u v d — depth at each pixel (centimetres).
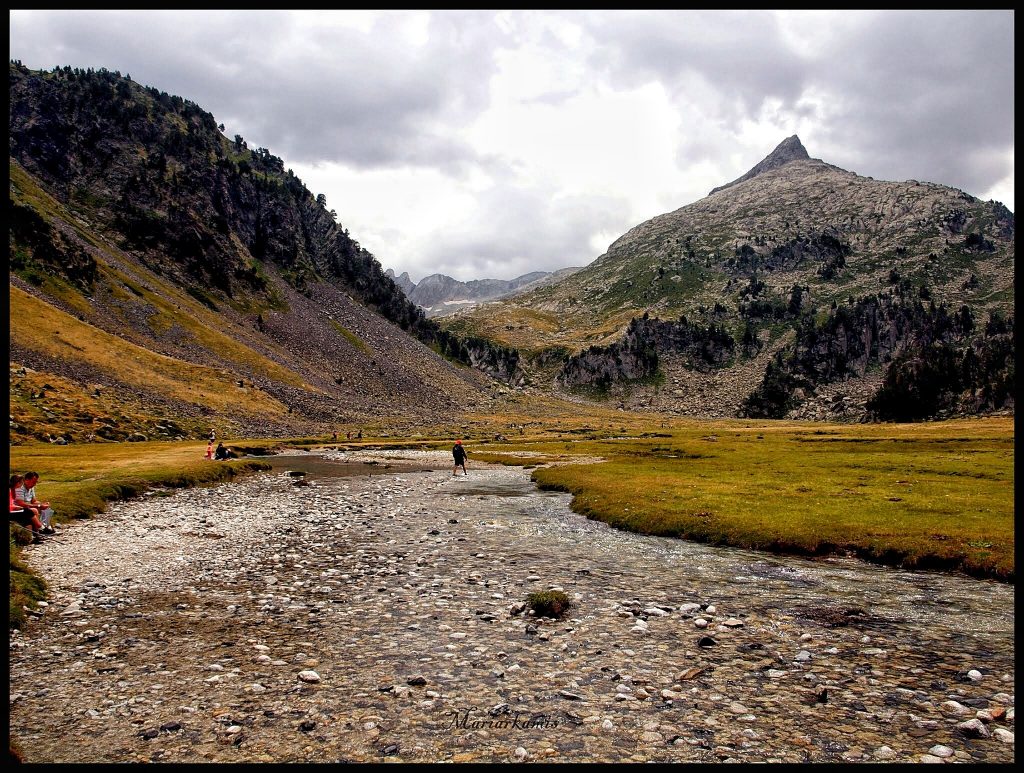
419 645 1516
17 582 1819
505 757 980
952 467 5897
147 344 15700
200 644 1499
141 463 5869
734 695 1250
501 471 7175
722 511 3512
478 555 2650
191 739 1027
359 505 4262
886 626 1739
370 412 18812
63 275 15738
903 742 1050
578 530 3362
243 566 2356
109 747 993
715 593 2092
